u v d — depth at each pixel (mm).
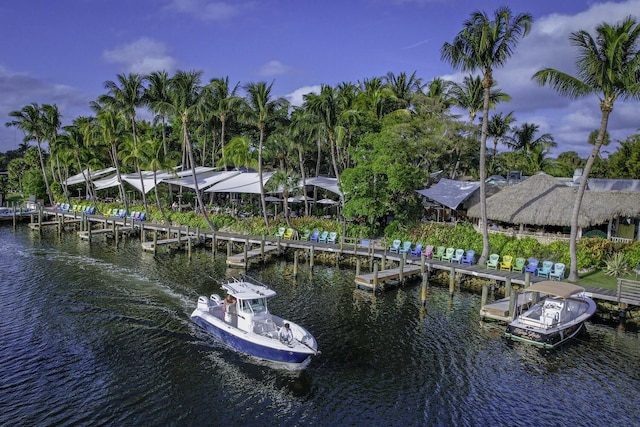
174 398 16375
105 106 55375
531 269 30078
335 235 41156
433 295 29281
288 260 39000
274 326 20891
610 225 36312
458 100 55062
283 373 18484
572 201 36000
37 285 29141
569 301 23906
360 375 18422
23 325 22312
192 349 20359
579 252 31562
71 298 26578
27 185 78188
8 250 41344
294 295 28828
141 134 84812
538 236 36406
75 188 80375
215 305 23516
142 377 17766
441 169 59812
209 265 36531
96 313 24219
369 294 29266
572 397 17047
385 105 53375
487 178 60812
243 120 46312
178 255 40344
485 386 17703
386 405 16281
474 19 31047
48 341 20578
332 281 32375
